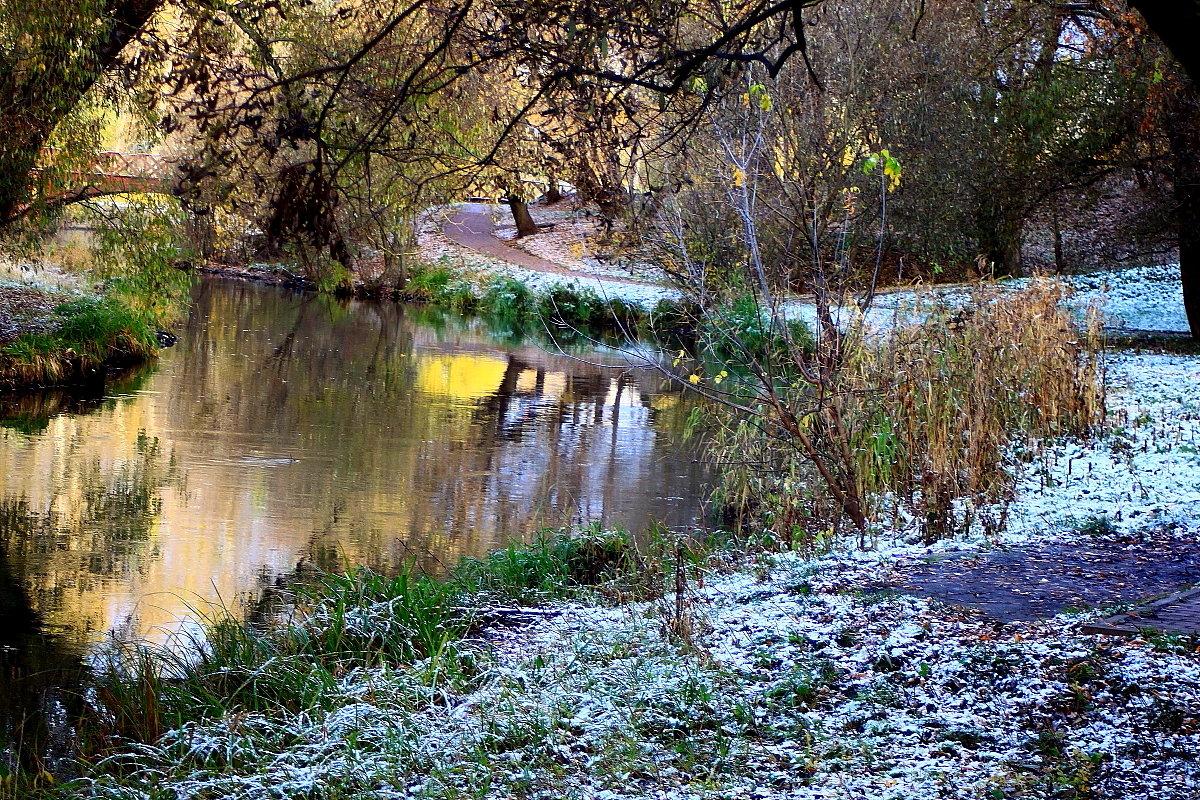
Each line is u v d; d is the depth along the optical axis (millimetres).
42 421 17359
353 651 7422
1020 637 6363
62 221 22484
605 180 7422
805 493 11242
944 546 9172
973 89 27875
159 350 24797
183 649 8156
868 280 21188
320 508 13031
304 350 26719
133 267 18750
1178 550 8586
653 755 5203
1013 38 23719
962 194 28016
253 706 6688
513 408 20219
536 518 12812
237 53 10297
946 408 11023
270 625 8859
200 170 6285
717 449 14891
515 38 6336
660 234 10359
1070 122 23438
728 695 5832
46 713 7457
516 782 4941
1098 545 8945
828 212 13297
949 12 27406
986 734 5098
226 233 10406
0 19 13820
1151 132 22094
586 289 34281
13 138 15008
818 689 5844
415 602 8023
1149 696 5344
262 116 6262
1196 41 4469
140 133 14953
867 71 24719
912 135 27547
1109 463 12062
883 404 11281
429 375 23781
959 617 6934
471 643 7262
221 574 10578
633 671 6191
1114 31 21953
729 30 6125
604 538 10406
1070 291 15719
